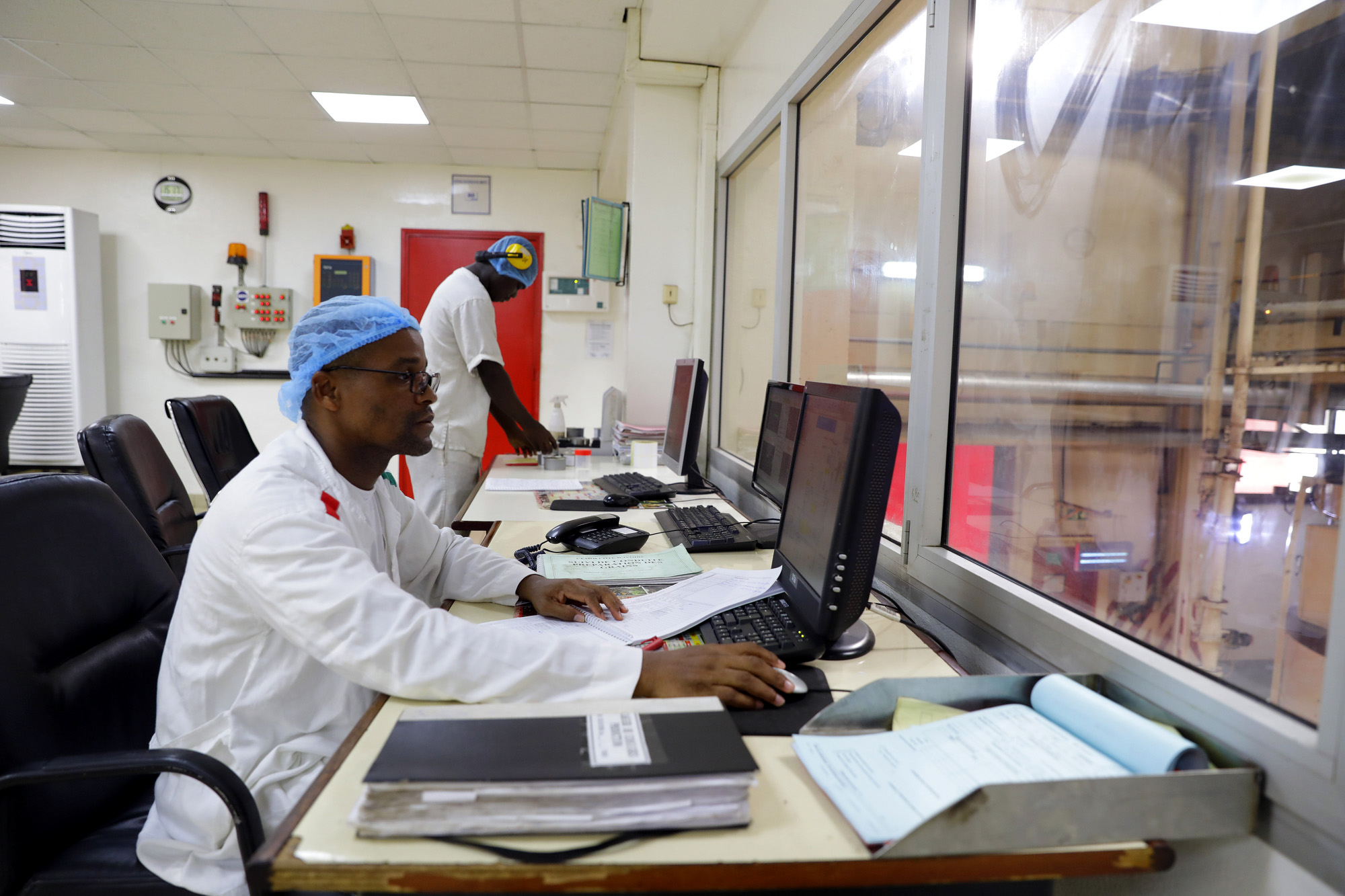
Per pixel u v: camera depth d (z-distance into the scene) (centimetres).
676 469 272
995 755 77
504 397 306
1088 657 98
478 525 229
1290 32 87
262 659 104
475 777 66
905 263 188
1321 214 83
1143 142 107
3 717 92
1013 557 131
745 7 299
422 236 573
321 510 104
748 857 65
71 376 522
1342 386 80
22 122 487
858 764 75
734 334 363
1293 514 83
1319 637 78
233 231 559
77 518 113
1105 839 67
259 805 99
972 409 144
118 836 104
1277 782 69
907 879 65
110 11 335
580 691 92
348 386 117
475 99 437
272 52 377
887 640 119
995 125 139
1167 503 101
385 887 63
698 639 114
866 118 210
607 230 394
